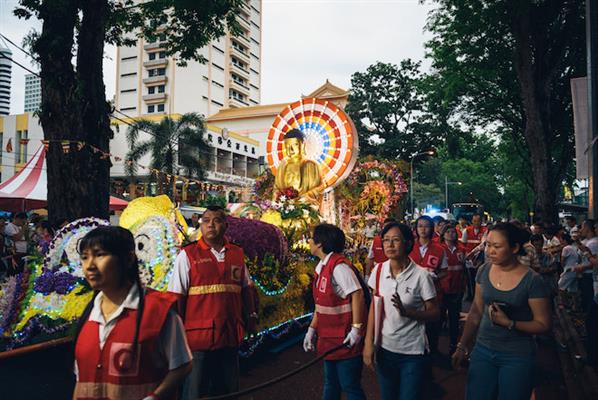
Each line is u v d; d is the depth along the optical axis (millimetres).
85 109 10367
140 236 6047
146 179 41812
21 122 45750
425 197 64562
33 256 6633
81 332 2184
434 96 29047
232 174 49250
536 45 20781
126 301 2143
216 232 3979
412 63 40250
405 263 3779
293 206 8930
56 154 10133
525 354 3312
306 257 8320
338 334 3850
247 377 5984
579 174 9055
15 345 6230
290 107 13875
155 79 64812
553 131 25500
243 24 73438
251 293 4172
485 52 24641
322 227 4137
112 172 43812
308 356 6938
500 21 20141
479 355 3494
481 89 26938
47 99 10148
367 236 12922
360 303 3814
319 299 3998
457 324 7039
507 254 3424
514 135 29609
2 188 16781
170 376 2135
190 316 3842
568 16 20547
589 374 5793
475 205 40781
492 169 74562
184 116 32906
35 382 5551
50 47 9734
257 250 6711
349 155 12844
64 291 6145
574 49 22906
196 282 3865
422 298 3699
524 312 3355
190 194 29047
